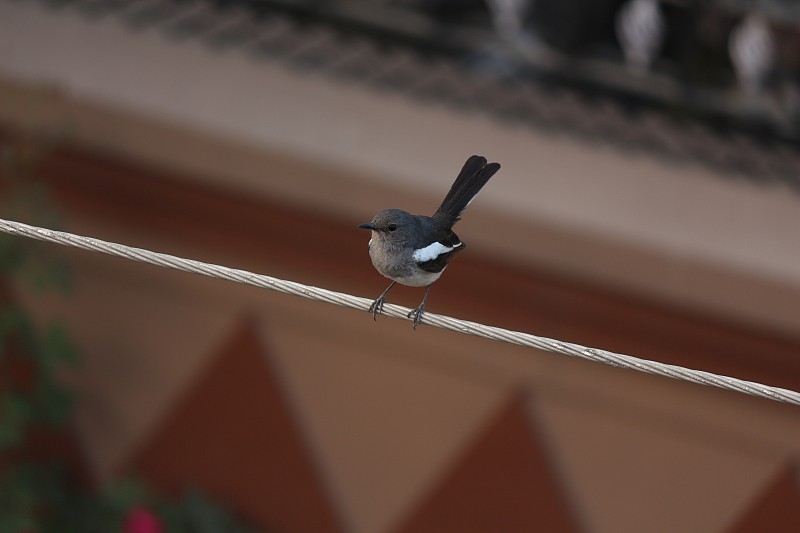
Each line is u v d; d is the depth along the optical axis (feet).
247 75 45.03
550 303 42.75
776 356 41.52
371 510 47.19
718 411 42.24
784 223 41.88
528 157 43.06
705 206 42.09
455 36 46.98
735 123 45.75
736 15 44.32
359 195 42.45
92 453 49.49
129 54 45.57
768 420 41.93
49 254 45.91
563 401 43.80
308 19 47.62
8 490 48.29
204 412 47.96
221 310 46.21
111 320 47.62
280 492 48.03
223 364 47.11
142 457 49.24
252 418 47.52
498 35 46.98
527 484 45.16
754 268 40.29
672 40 45.75
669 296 41.45
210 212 44.70
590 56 46.47
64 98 44.04
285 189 43.09
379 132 43.24
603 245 41.06
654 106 46.14
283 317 45.37
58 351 46.42
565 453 44.47
